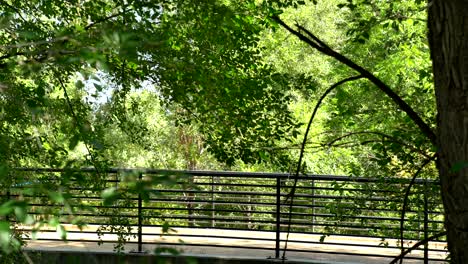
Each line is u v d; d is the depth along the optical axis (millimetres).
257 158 6195
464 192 2939
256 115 6035
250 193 7781
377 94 5984
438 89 3021
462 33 2896
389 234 6766
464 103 2910
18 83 5176
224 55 6074
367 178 5973
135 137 6836
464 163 2250
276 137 6109
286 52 16625
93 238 8766
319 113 15836
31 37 2232
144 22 5453
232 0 6176
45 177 5410
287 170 6141
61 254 7348
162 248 2145
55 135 5824
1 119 4941
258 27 6289
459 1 2896
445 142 2994
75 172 2676
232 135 6105
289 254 7949
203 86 5727
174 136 18844
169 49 5496
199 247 8281
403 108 3752
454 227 3000
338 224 6543
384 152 5180
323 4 16875
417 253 8414
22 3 6320
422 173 5734
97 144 2740
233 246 7699
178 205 16078
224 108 5941
